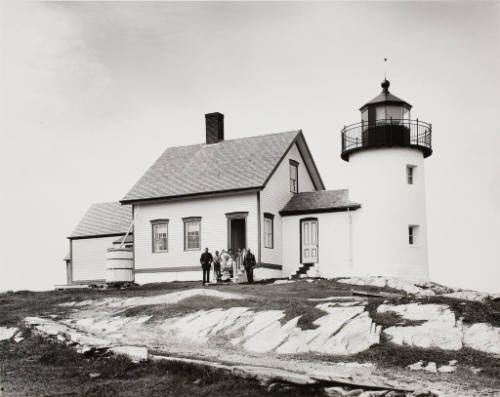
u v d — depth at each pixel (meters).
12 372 17.72
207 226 34.72
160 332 21.42
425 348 18.55
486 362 17.61
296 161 37.38
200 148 38.91
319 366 17.00
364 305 21.45
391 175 32.53
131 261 34.06
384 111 32.97
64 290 31.88
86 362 18.05
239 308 22.38
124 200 36.72
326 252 33.50
